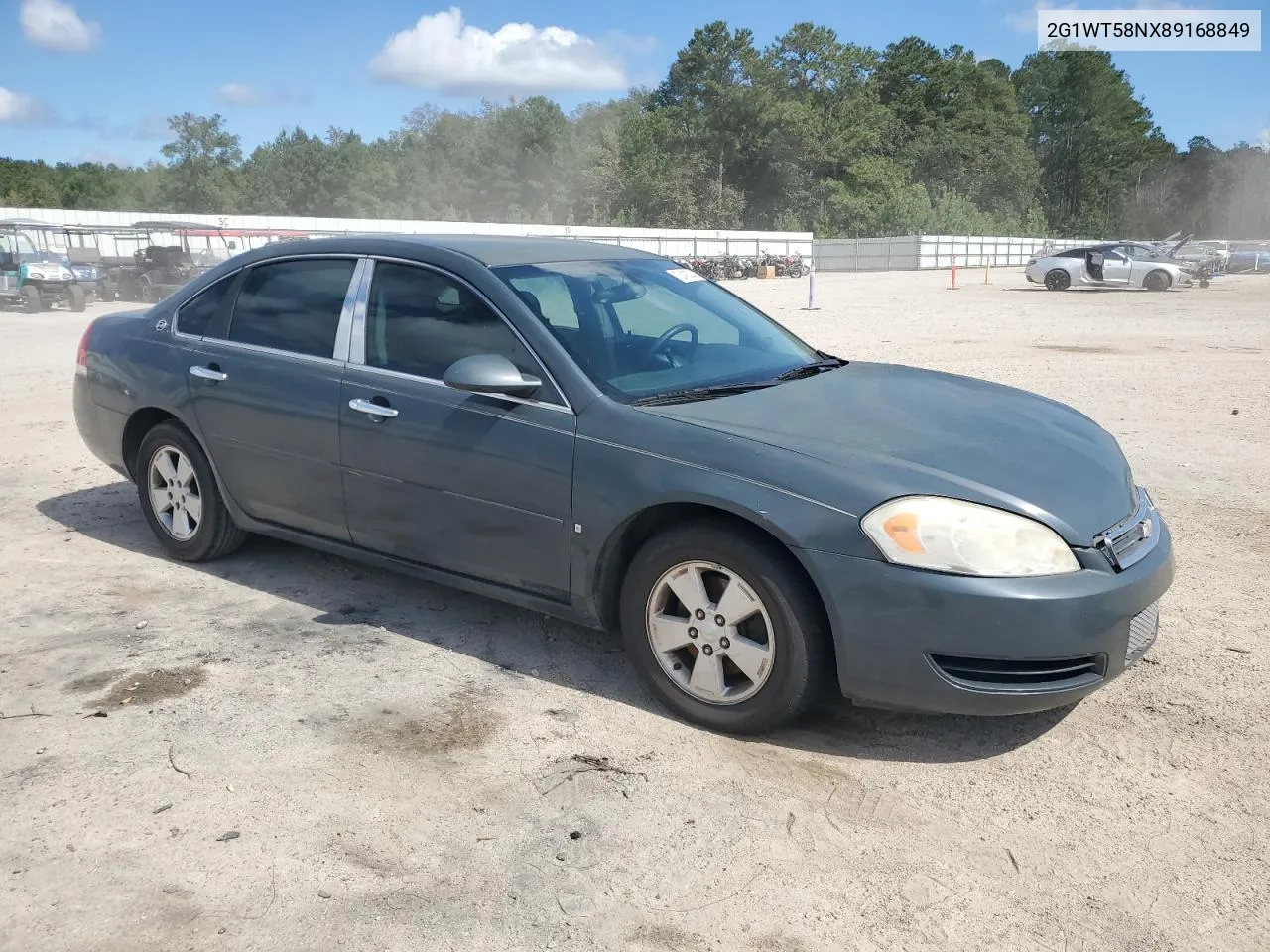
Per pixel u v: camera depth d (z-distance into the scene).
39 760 3.25
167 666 3.94
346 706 3.63
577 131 110.06
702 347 4.19
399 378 4.10
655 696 3.62
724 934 2.49
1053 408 4.16
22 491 6.58
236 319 4.79
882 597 3.08
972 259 69.44
